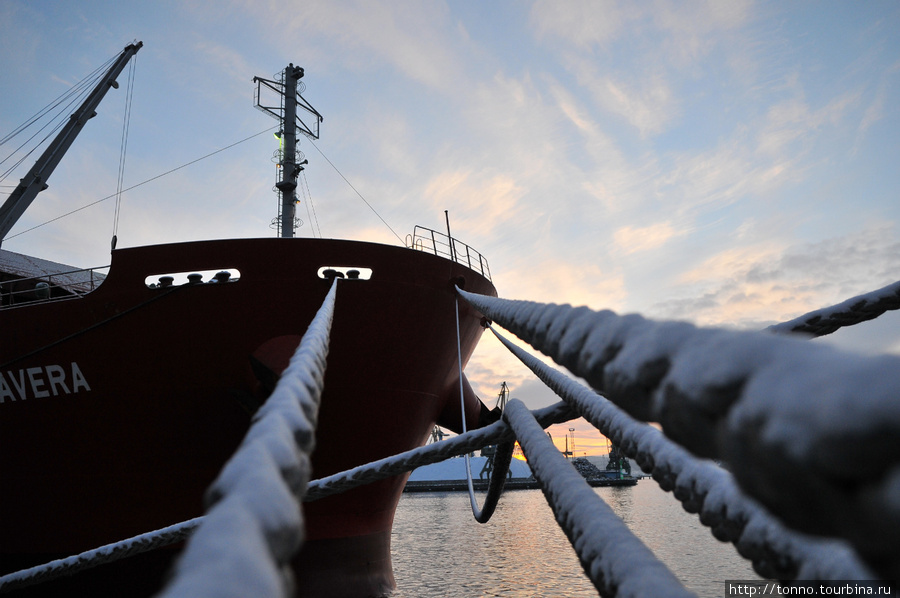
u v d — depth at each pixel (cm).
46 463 972
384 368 966
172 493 955
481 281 1121
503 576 2028
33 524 997
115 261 934
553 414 207
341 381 945
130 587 951
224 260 909
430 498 8012
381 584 1039
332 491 266
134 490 959
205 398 920
